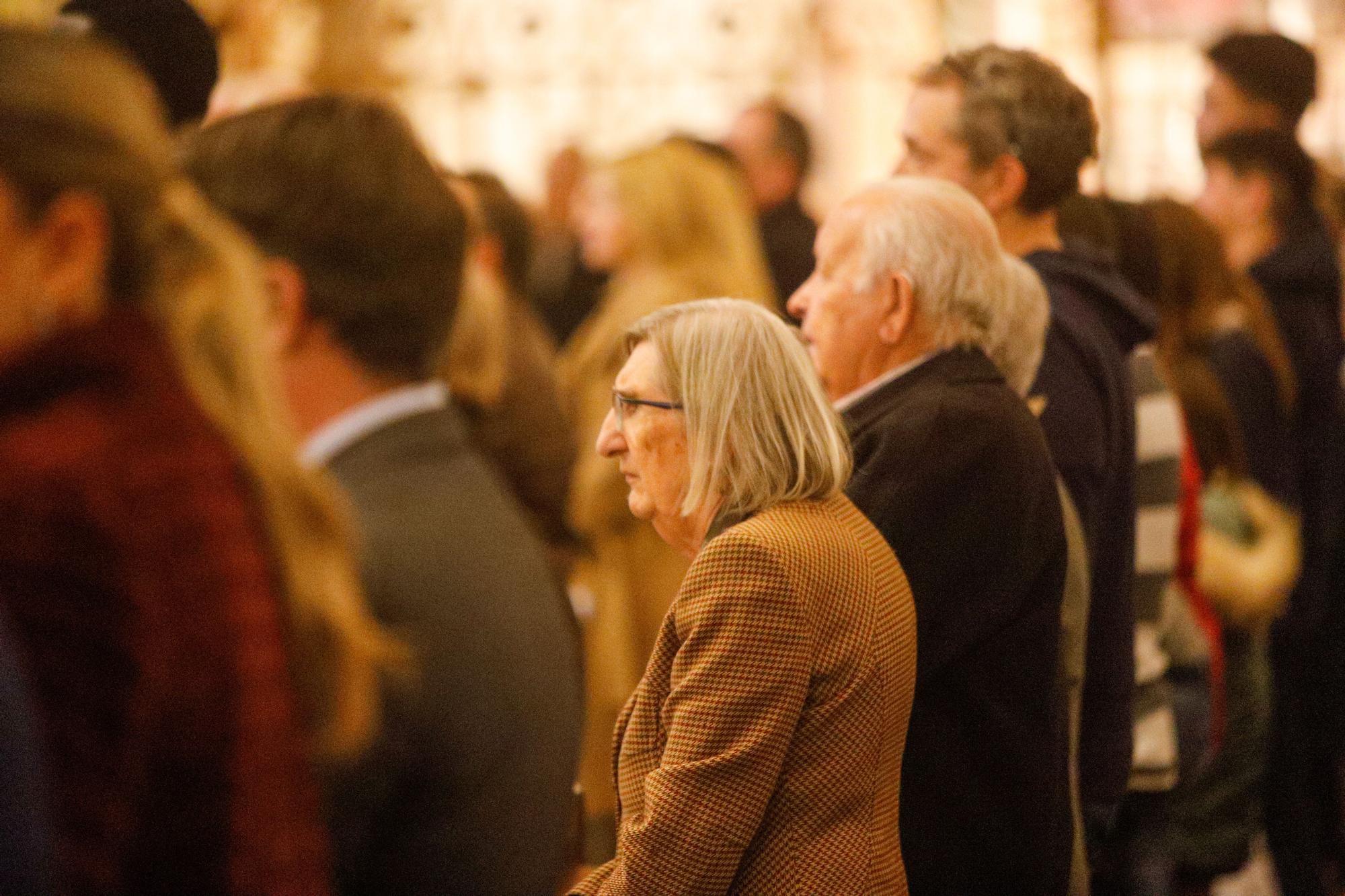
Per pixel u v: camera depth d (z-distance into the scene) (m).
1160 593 6.17
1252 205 9.36
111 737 2.16
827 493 4.08
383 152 3.31
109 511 2.19
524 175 18.98
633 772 4.04
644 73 19.08
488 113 18.80
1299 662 9.22
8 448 2.20
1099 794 5.58
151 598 2.19
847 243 4.87
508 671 3.14
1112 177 18.16
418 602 3.06
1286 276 9.11
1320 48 18.03
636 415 4.17
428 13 18.27
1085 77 17.80
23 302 2.28
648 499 4.20
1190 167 18.27
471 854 3.06
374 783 2.94
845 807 3.88
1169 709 6.23
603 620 8.38
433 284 3.34
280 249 3.24
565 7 18.94
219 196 3.25
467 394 6.87
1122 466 5.72
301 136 3.28
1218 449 7.47
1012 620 4.53
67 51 2.35
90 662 2.16
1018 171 5.91
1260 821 8.52
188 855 2.20
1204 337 7.64
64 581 2.15
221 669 2.22
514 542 3.35
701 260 8.74
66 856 2.13
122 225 2.34
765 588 3.81
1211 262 7.60
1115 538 5.67
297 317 3.26
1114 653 5.62
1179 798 6.82
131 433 2.25
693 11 19.05
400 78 17.95
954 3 18.44
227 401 2.45
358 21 17.17
